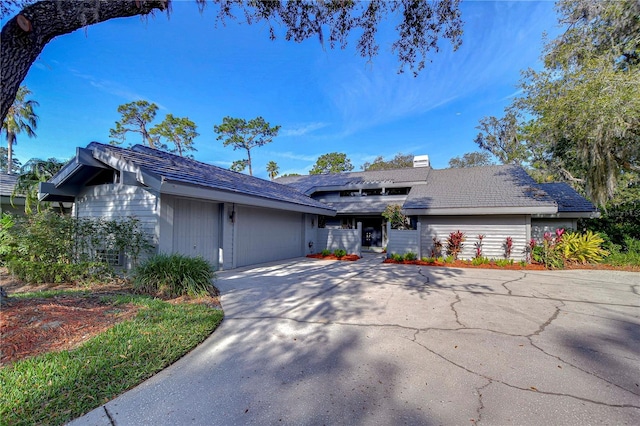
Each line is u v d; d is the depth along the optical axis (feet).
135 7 11.89
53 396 7.61
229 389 8.25
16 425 6.50
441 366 9.70
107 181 27.02
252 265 33.81
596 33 30.32
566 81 29.99
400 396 7.95
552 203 33.91
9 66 10.07
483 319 14.64
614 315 15.43
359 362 9.97
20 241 22.36
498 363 9.95
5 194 34.32
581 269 31.19
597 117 25.67
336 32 16.57
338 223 61.41
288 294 19.76
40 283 20.88
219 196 26.32
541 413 7.25
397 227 44.09
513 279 25.79
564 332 12.92
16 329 10.77
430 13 15.62
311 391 8.17
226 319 14.49
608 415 7.20
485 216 38.27
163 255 20.43
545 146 44.21
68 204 31.45
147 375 8.86
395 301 18.04
